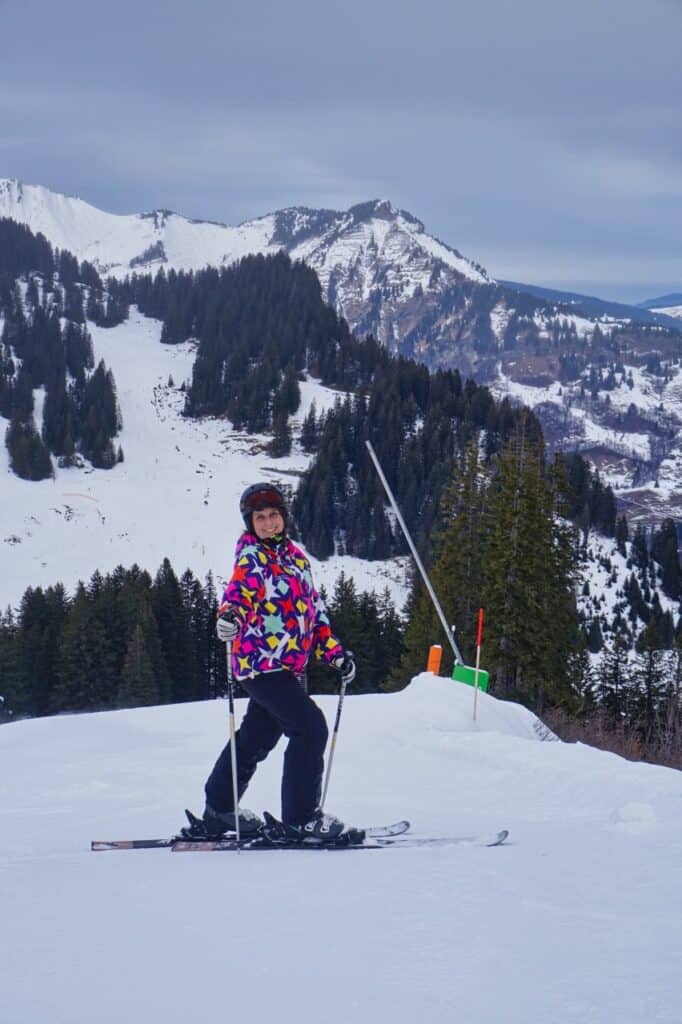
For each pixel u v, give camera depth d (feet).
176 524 485.97
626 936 8.07
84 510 490.90
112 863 12.30
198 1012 6.75
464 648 124.06
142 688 190.70
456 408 515.09
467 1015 6.53
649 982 6.98
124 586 238.07
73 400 580.30
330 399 614.34
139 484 524.52
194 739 32.81
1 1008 6.93
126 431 586.86
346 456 478.59
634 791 17.67
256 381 604.90
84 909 9.61
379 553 435.94
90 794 21.52
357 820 16.30
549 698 118.11
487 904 9.20
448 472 440.04
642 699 152.87
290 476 552.00
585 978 7.10
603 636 297.53
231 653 13.91
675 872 10.34
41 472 514.27
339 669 14.26
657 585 348.18
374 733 30.09
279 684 13.61
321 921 8.78
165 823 17.28
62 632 213.87
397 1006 6.72
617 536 364.17
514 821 15.51
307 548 435.53
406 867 11.05
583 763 21.57
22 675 205.46
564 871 10.55
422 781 21.25
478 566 128.47
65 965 7.81
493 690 118.21
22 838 16.28
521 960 7.53
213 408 621.72
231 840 13.89
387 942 8.07
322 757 13.62
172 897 9.95
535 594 115.75
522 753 23.49
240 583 13.55
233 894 9.97
